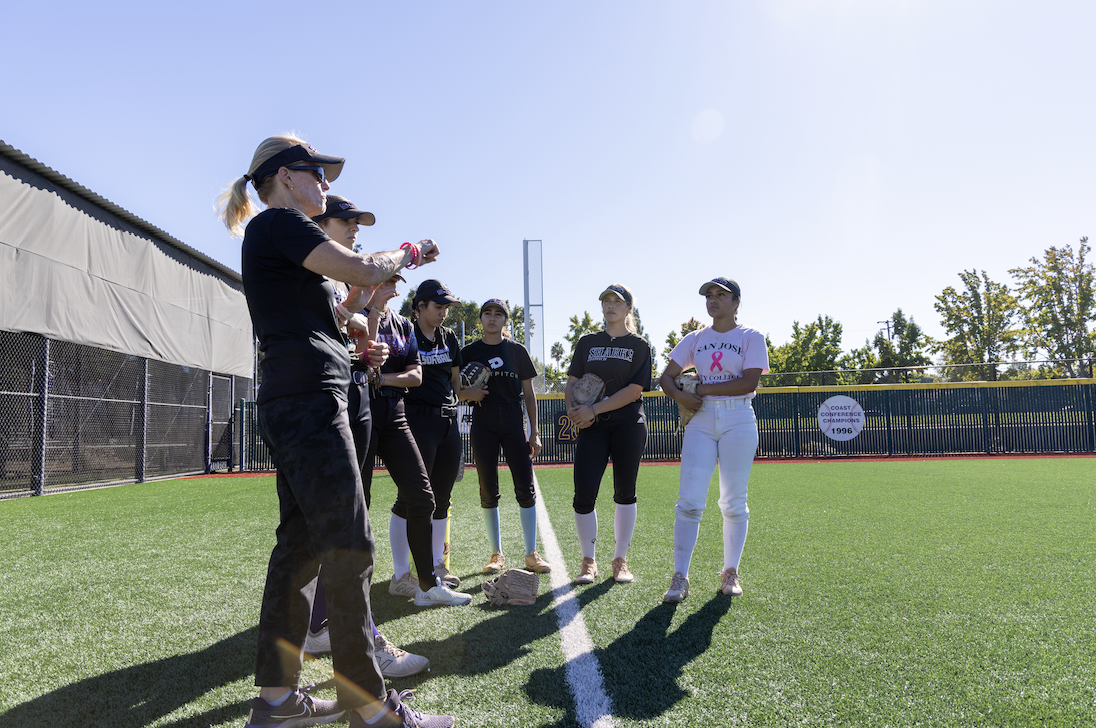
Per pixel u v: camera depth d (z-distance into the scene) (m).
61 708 2.07
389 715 1.80
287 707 1.91
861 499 7.31
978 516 5.88
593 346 4.06
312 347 1.86
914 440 16.86
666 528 5.61
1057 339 29.27
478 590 3.64
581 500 3.84
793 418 17.19
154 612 3.15
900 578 3.61
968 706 1.98
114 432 11.80
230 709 2.06
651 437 16.97
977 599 3.16
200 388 15.09
